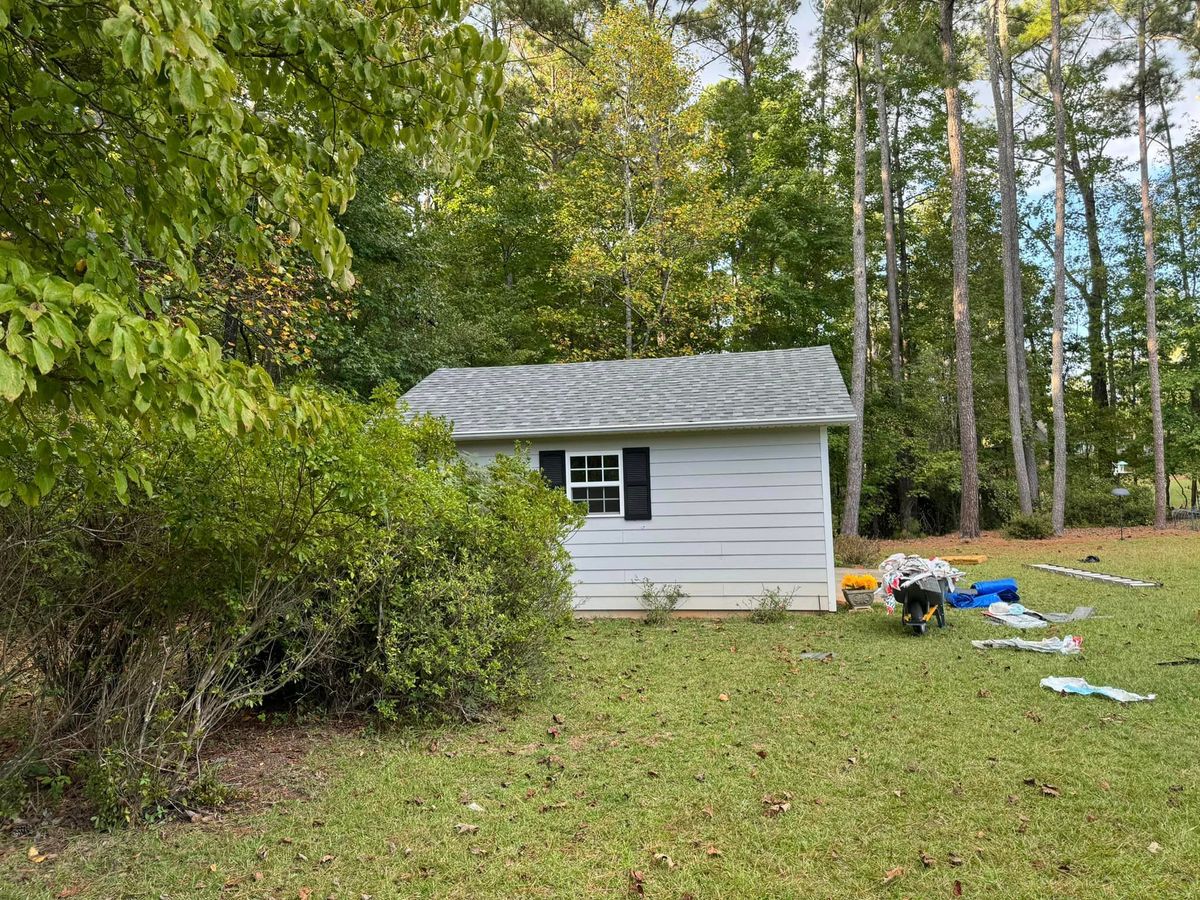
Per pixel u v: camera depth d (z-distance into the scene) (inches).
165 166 90.0
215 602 165.6
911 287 1108.5
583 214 846.5
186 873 133.6
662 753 189.9
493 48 105.3
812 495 401.1
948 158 1017.5
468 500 253.0
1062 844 137.1
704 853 138.3
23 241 92.4
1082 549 620.4
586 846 142.3
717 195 828.6
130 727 156.8
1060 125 772.0
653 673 275.3
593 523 423.2
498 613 232.8
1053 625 326.6
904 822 147.8
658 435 418.3
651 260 807.1
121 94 86.1
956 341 783.7
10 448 80.7
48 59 88.1
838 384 429.1
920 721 207.6
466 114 109.0
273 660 222.2
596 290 898.7
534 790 169.2
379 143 113.0
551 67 941.8
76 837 147.1
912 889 124.2
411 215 686.5
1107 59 819.4
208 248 331.0
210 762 188.4
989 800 156.0
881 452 898.7
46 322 62.0
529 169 958.4
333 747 201.6
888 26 763.4
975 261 1050.7
